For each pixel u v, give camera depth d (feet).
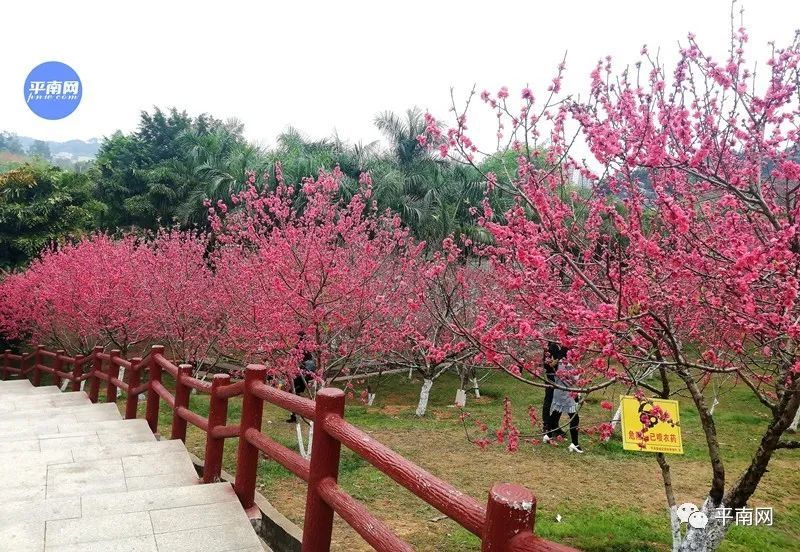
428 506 17.60
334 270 21.20
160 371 20.04
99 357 27.96
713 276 10.05
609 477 20.71
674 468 21.94
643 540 15.47
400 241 28.19
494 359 11.44
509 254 13.33
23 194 52.75
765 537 16.20
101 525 9.81
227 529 9.95
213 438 13.46
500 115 12.86
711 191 12.58
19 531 9.43
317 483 8.64
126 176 66.54
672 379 34.71
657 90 10.98
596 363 11.44
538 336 11.11
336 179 23.59
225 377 13.76
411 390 40.55
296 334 21.54
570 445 23.76
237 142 67.31
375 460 7.09
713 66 10.73
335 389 8.97
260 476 19.90
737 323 11.20
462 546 14.80
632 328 10.73
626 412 11.64
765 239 11.14
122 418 22.88
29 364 52.16
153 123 73.31
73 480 13.15
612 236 12.78
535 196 11.21
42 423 21.27
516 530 4.74
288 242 21.22
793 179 10.03
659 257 10.26
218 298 29.63
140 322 36.81
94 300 34.12
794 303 9.42
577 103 11.34
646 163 9.47
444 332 29.81
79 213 54.44
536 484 19.76
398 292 24.90
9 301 42.32
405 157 52.47
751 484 11.50
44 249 49.78
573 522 16.48
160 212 63.16
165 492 11.55
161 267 34.22
